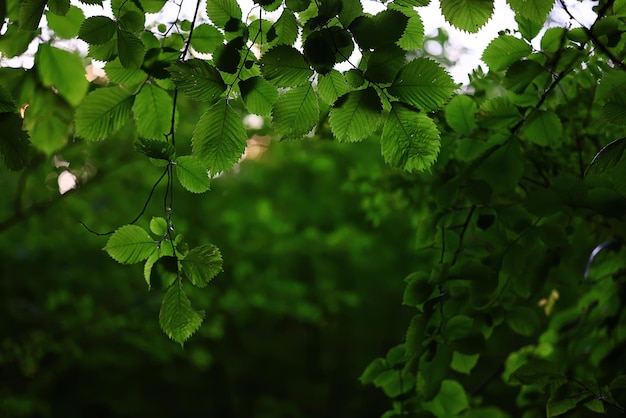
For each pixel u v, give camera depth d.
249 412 11.37
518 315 1.87
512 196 2.03
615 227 2.12
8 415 5.54
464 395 1.92
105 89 1.42
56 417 8.51
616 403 1.62
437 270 1.73
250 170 9.01
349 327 10.68
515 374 1.66
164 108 1.45
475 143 1.94
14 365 5.12
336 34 1.24
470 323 1.74
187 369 9.81
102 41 1.34
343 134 1.27
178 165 1.35
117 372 8.78
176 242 1.36
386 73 1.23
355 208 8.80
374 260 9.65
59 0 1.33
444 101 1.23
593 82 1.87
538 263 1.86
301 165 7.97
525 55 1.62
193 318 1.32
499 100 1.78
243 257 7.86
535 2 1.26
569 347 2.58
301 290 6.95
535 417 2.17
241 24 1.33
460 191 1.96
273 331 10.13
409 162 1.25
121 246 1.34
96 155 3.92
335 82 1.28
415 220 2.50
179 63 1.27
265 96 1.31
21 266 5.93
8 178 5.47
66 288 6.29
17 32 1.52
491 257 1.84
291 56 1.24
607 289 2.43
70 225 5.84
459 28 1.25
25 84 1.59
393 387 1.95
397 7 1.30
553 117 1.71
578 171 2.13
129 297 6.56
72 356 5.77
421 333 1.71
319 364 11.47
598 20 1.48
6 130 1.29
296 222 9.52
